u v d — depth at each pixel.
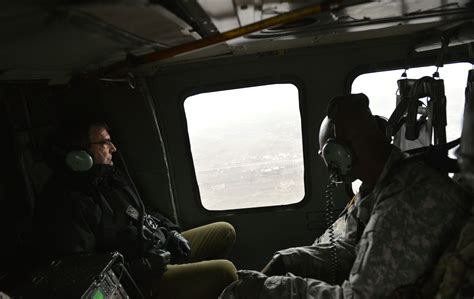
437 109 1.72
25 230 2.26
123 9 0.86
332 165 1.49
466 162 1.12
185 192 3.00
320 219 2.92
